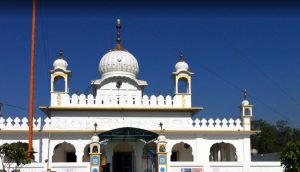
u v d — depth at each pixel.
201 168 34.06
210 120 37.50
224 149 41.94
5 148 23.70
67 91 37.78
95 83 40.06
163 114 38.19
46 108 36.75
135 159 36.75
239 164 34.72
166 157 31.05
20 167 29.38
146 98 38.12
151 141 34.59
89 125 36.84
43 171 31.08
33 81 29.81
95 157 30.75
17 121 35.56
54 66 38.56
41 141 35.59
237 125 37.66
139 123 37.50
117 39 43.97
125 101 37.97
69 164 32.47
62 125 36.06
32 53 30.06
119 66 41.50
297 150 18.62
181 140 37.00
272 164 34.91
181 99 38.66
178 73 39.28
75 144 35.94
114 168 36.97
